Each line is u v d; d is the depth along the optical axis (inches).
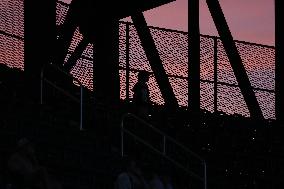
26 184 1135.6
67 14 2192.4
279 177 1871.3
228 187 1732.3
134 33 2292.1
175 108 1978.3
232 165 1845.5
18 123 1451.8
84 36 2239.2
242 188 1777.8
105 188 1451.8
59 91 1731.1
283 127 2020.2
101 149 1525.6
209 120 1963.6
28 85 1673.2
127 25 2278.5
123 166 1494.8
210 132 1910.7
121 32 2267.5
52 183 1155.9
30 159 1157.7
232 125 1990.7
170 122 1893.5
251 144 1931.6
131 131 1720.0
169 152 1750.7
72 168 1424.7
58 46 2161.7
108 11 2225.6
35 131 1453.0
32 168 1143.6
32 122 1467.8
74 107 1707.7
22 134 1406.3
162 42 2331.4
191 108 2076.8
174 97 2190.0
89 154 1471.5
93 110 1710.1
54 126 1487.5
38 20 1849.2
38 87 1676.9
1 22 1941.4
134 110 1765.5
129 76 2273.6
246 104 2197.3
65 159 1440.7
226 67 2370.8
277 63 2074.3
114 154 1515.7
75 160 1451.8
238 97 2383.1
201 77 2327.8
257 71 2448.3
